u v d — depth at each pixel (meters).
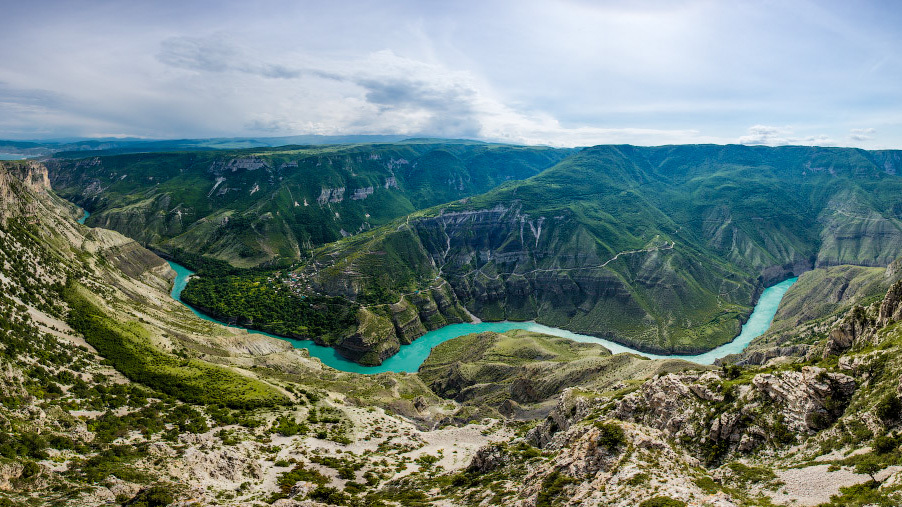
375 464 109.50
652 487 57.81
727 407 88.25
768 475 66.75
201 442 106.94
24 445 81.25
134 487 78.19
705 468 75.94
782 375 85.38
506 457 88.12
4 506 62.94
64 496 70.44
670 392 97.75
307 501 81.00
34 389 110.69
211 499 78.81
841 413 75.81
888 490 52.78
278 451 112.75
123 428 107.38
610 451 68.50
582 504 59.25
